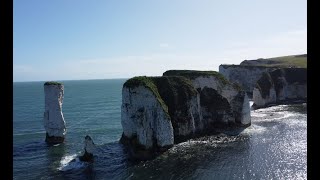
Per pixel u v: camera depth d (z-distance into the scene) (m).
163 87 70.88
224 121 77.88
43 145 63.91
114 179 44.22
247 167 47.84
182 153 56.81
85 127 84.62
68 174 46.41
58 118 66.06
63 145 63.81
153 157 54.81
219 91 80.50
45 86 65.94
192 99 72.06
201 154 55.75
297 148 57.12
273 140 63.94
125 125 63.91
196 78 80.31
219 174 45.31
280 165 48.03
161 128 59.19
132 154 56.22
